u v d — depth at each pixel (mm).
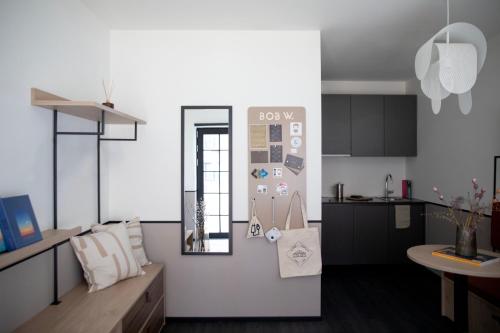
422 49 1533
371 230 3748
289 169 2559
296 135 2562
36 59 1667
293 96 2562
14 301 1499
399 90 4262
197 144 2582
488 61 2711
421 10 2242
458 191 3121
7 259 1228
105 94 2475
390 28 2543
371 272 3764
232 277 2557
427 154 3695
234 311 2555
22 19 1558
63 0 1910
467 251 1969
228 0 2115
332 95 3902
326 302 2900
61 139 1897
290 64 2568
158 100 2568
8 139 1475
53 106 1666
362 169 4277
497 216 2461
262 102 2564
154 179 2572
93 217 2303
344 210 3744
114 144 2568
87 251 1927
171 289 2561
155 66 2570
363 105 3914
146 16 2342
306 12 2277
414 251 2158
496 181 2615
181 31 2570
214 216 2582
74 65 2045
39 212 1694
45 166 1745
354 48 2992
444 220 3342
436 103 1644
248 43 2570
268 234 2453
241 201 2562
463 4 2154
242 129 2566
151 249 2568
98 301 1784
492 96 2670
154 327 2223
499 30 2545
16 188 1527
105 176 2512
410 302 2895
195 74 2570
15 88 1515
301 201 2537
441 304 2633
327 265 3787
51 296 1770
